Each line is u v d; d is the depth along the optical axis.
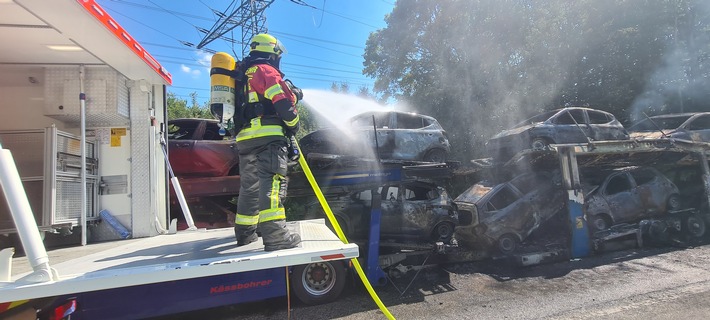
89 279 2.12
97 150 4.29
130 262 2.54
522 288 5.41
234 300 3.61
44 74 3.85
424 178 6.19
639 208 8.06
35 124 4.02
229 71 3.04
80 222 3.83
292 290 4.69
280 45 3.22
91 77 3.94
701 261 6.38
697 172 8.97
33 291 1.99
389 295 5.22
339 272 4.81
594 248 7.04
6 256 2.03
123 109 4.18
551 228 8.30
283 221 2.90
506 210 7.14
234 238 3.73
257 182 3.23
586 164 8.32
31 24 2.88
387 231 6.76
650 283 5.35
